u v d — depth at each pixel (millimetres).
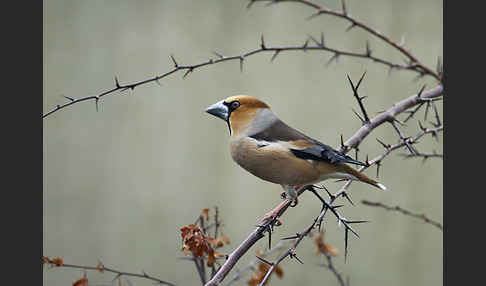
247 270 7477
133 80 12625
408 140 6789
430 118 11672
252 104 7266
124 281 11969
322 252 7633
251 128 7160
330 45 12281
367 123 6949
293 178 6906
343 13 7469
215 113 7387
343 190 6617
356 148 6820
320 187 6562
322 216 6219
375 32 7605
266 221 6887
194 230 6145
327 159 6688
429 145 11758
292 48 7180
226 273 5828
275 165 6910
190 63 12562
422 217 7527
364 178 6777
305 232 6055
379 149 11859
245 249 6031
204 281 6477
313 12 12273
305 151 6816
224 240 6559
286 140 6977
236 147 7195
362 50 12148
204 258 6520
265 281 5680
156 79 6305
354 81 12117
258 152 6969
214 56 12492
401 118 11758
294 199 7098
